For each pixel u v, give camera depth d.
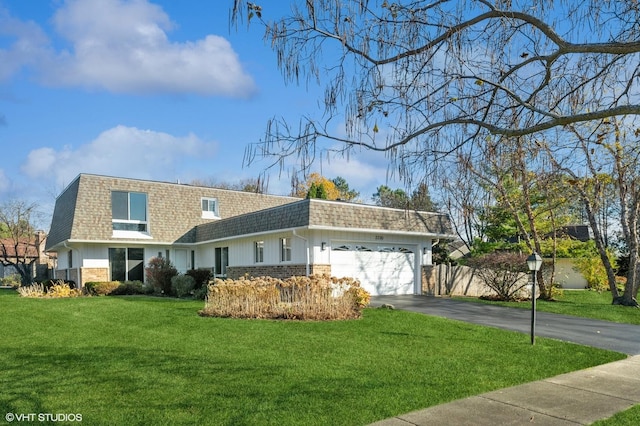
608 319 14.40
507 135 4.64
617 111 4.02
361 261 18.84
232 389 6.37
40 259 37.69
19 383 6.60
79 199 22.75
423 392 6.38
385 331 10.80
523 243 23.41
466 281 22.42
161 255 25.03
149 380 6.75
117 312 13.62
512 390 6.61
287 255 18.88
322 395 6.15
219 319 12.33
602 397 6.38
